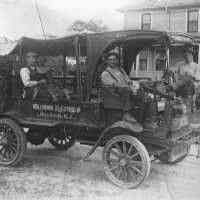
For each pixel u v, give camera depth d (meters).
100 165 7.01
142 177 5.55
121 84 5.85
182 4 28.39
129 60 7.29
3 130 6.82
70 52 6.58
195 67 7.29
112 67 6.10
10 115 6.72
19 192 5.45
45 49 6.55
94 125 6.00
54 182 5.95
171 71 6.66
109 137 6.07
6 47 6.67
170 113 5.60
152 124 5.75
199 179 6.14
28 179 6.07
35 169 6.67
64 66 6.81
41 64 6.85
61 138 8.01
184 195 5.39
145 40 6.32
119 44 6.60
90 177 6.24
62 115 6.30
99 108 5.96
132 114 5.88
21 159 6.72
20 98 6.71
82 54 6.38
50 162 7.18
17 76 6.72
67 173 6.46
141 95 5.85
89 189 5.63
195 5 27.84
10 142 6.77
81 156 7.71
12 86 6.77
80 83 6.05
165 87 5.79
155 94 5.82
